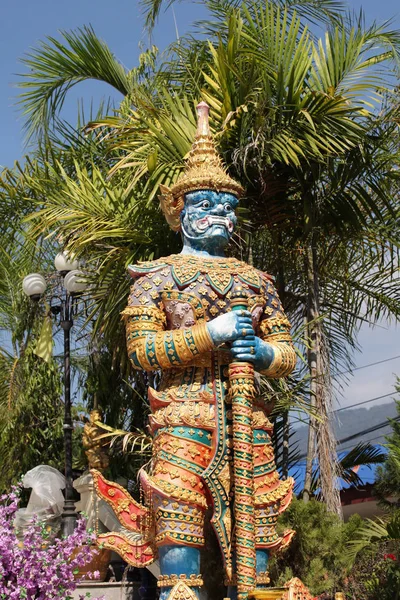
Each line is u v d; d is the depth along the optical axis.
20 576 4.93
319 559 6.08
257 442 5.02
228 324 4.84
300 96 7.49
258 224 8.11
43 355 10.30
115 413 9.16
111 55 9.34
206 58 8.68
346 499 10.75
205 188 5.43
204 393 4.88
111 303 7.54
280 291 8.34
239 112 7.08
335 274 8.70
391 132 7.89
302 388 7.39
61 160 9.40
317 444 7.25
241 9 8.52
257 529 4.88
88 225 7.56
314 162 7.65
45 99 9.45
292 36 7.30
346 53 7.54
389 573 6.46
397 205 8.46
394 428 8.14
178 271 5.14
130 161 8.08
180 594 4.48
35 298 9.23
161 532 4.68
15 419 10.63
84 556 5.21
